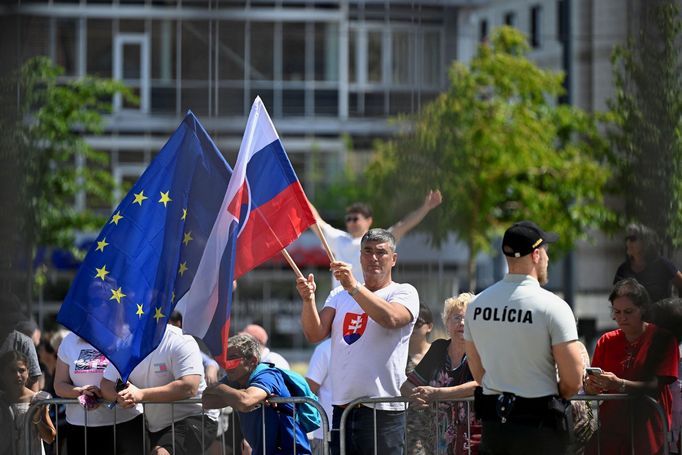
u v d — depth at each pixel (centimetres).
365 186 4569
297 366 3838
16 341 1168
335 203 4956
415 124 3073
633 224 1252
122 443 1126
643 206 1266
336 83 5034
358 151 4969
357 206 1372
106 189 3897
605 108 4444
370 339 1037
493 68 3384
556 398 901
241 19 4112
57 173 3541
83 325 1023
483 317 916
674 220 1239
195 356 1091
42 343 1507
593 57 4566
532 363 900
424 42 4150
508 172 3247
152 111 4769
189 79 4038
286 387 1062
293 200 1060
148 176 1052
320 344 1288
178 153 1060
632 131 1365
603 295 3994
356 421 1028
